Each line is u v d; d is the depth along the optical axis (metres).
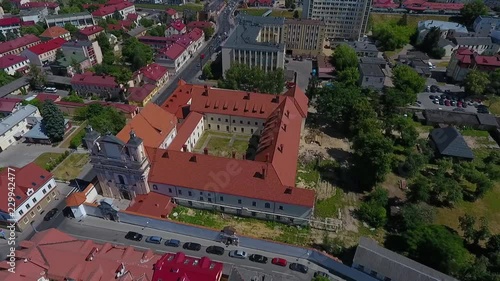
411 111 131.00
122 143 76.44
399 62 176.62
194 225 76.69
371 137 92.00
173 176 83.00
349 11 192.00
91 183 89.56
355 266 68.12
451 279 63.19
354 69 150.50
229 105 112.00
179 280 60.53
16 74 151.75
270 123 100.88
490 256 71.81
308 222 80.75
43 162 102.31
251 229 80.81
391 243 78.06
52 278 62.53
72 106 124.25
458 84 156.25
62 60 156.12
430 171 101.06
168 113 103.44
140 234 77.56
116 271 61.84
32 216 82.38
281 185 78.81
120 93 138.75
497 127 120.31
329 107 115.88
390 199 90.88
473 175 92.06
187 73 163.12
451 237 72.69
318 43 182.00
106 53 176.75
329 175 98.88
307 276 69.19
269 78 133.12
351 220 84.31
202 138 113.38
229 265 71.06
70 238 69.88
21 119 113.19
